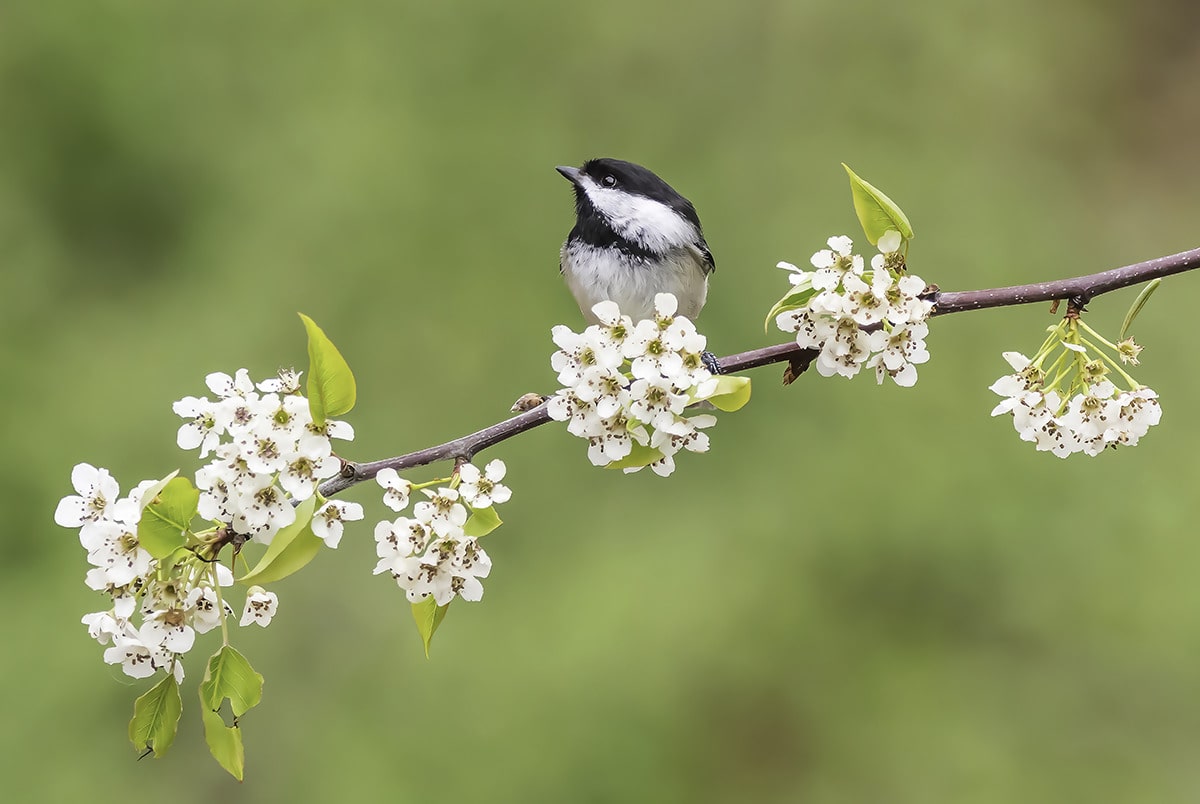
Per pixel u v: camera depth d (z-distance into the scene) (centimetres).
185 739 661
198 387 669
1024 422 622
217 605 620
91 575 619
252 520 619
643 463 620
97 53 677
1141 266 622
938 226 677
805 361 623
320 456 619
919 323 621
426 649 620
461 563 620
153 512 618
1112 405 621
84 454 668
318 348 618
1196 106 736
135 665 619
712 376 620
